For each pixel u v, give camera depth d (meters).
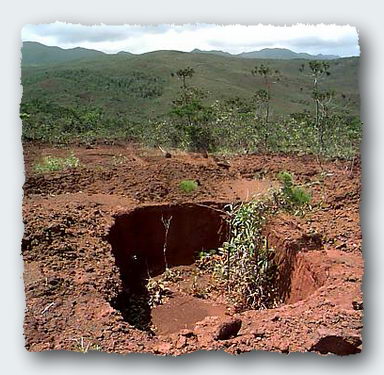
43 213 7.17
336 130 12.42
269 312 5.13
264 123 14.69
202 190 8.93
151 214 8.27
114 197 8.51
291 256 6.88
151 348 4.44
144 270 8.07
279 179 9.30
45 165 10.05
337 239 7.05
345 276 5.81
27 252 6.12
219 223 8.44
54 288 5.43
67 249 6.40
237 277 7.36
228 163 10.59
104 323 4.90
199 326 4.98
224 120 14.48
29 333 4.58
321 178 9.28
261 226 7.42
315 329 4.63
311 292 6.18
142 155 11.96
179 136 14.26
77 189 8.70
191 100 15.70
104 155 11.91
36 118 16.39
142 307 7.11
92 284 5.70
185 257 8.41
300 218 7.70
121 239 7.83
